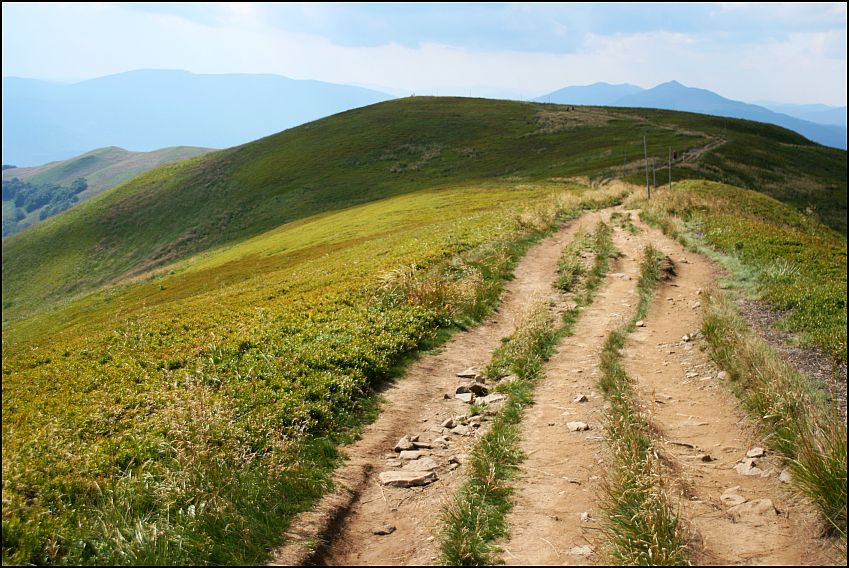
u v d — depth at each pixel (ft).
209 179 447.42
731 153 318.24
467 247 89.30
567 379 41.60
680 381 39.63
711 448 30.32
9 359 72.95
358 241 167.94
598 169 283.38
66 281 364.17
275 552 23.82
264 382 42.47
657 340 48.37
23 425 39.24
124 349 60.59
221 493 26.81
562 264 76.84
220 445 30.86
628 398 35.22
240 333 57.11
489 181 299.79
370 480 30.66
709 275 68.44
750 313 51.62
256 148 490.08
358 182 373.40
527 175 313.32
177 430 31.32
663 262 73.41
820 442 25.40
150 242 385.91
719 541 22.44
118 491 27.27
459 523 24.88
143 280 266.57
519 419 35.94
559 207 134.31
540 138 411.34
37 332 196.13
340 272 90.17
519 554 22.82
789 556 21.18
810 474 23.82
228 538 24.32
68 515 25.58
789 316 47.83
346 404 39.81
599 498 25.96
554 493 27.12
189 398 36.88
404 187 339.77
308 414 37.29
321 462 31.76
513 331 55.21
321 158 428.15
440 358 49.70
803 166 338.95
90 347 66.64
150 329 68.59
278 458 30.25
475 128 456.86
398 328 54.34
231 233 349.41
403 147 425.69
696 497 25.71
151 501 26.91
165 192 449.06
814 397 31.71
